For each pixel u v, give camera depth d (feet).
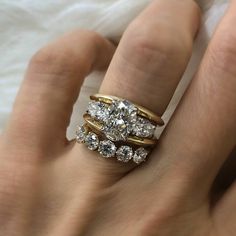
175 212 0.43
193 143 0.41
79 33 0.46
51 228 0.45
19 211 0.45
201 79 0.40
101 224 0.44
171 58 0.40
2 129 0.56
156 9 0.41
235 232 0.44
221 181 0.45
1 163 0.46
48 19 0.52
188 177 0.42
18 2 0.53
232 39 0.39
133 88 0.40
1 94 0.56
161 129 0.45
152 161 0.43
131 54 0.40
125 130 0.40
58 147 0.46
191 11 0.42
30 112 0.46
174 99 0.45
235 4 0.40
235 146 0.44
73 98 0.46
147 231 0.43
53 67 0.45
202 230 0.44
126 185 0.43
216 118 0.40
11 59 0.55
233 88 0.40
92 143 0.41
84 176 0.44
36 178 0.45
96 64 0.47
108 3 0.49
